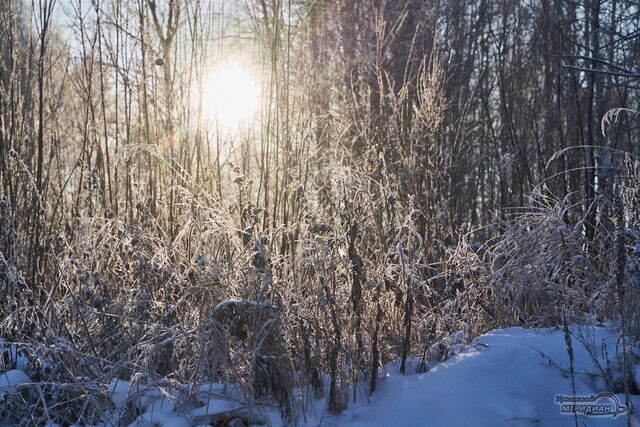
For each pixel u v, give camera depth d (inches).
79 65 263.3
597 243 213.3
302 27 270.8
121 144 236.7
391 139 252.2
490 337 185.0
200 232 188.2
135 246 187.6
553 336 182.2
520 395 158.9
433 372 170.4
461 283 209.3
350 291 173.2
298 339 171.0
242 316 165.8
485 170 356.2
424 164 240.2
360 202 181.3
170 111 232.2
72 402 169.9
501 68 334.6
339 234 178.4
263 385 165.0
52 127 240.7
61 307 184.2
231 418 159.0
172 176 219.8
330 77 344.8
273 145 239.0
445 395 159.6
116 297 195.5
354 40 411.8
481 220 333.7
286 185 223.3
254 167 251.4
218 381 170.9
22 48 239.0
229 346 166.9
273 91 250.4
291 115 245.4
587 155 304.3
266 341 164.2
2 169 217.5
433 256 217.2
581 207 286.2
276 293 169.3
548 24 341.1
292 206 217.0
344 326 175.3
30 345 173.2
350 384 171.5
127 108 230.4
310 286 172.6
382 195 203.0
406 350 176.4
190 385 161.9
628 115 381.7
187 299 175.6
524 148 306.3
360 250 197.0
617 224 167.0
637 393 160.1
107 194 236.4
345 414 163.6
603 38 366.9
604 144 342.0
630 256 171.6
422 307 192.4
